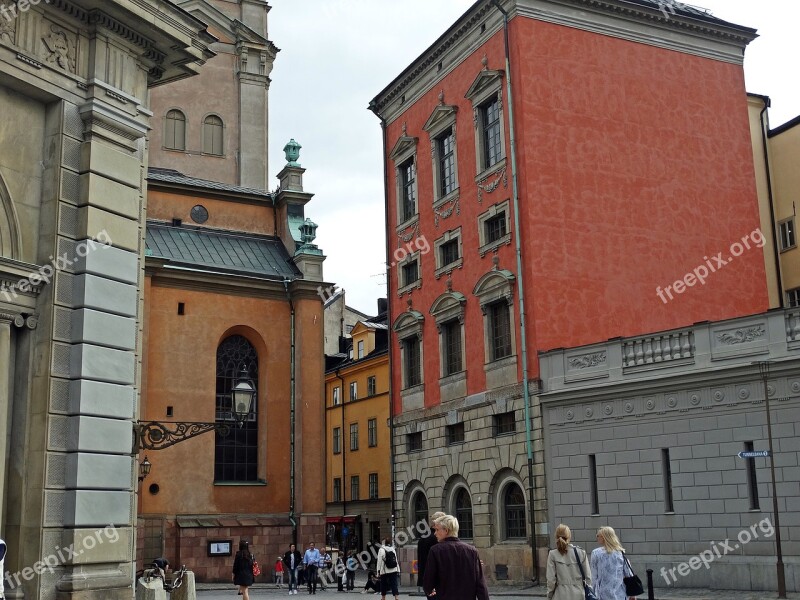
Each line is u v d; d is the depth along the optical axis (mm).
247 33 51781
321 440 44031
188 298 42656
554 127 35500
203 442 41906
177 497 40969
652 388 29031
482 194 37500
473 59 38719
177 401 41469
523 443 33562
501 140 36688
